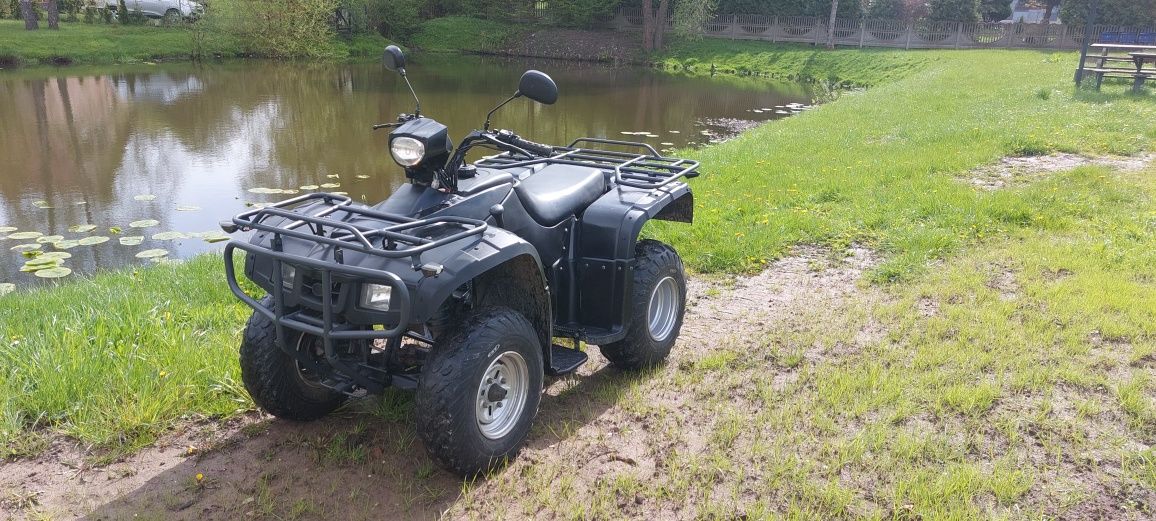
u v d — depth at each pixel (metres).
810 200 8.54
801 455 3.55
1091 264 5.96
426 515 3.18
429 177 3.45
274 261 3.15
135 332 4.69
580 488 3.35
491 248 3.17
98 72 28.34
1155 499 3.20
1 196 11.66
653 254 4.35
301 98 23.22
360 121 19.23
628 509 3.20
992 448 3.56
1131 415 3.82
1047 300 5.27
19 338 4.53
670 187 4.42
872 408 3.93
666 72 37.53
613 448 3.65
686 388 4.24
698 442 3.69
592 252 4.01
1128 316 4.93
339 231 3.33
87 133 16.80
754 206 8.11
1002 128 12.82
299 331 3.47
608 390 4.20
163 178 12.95
